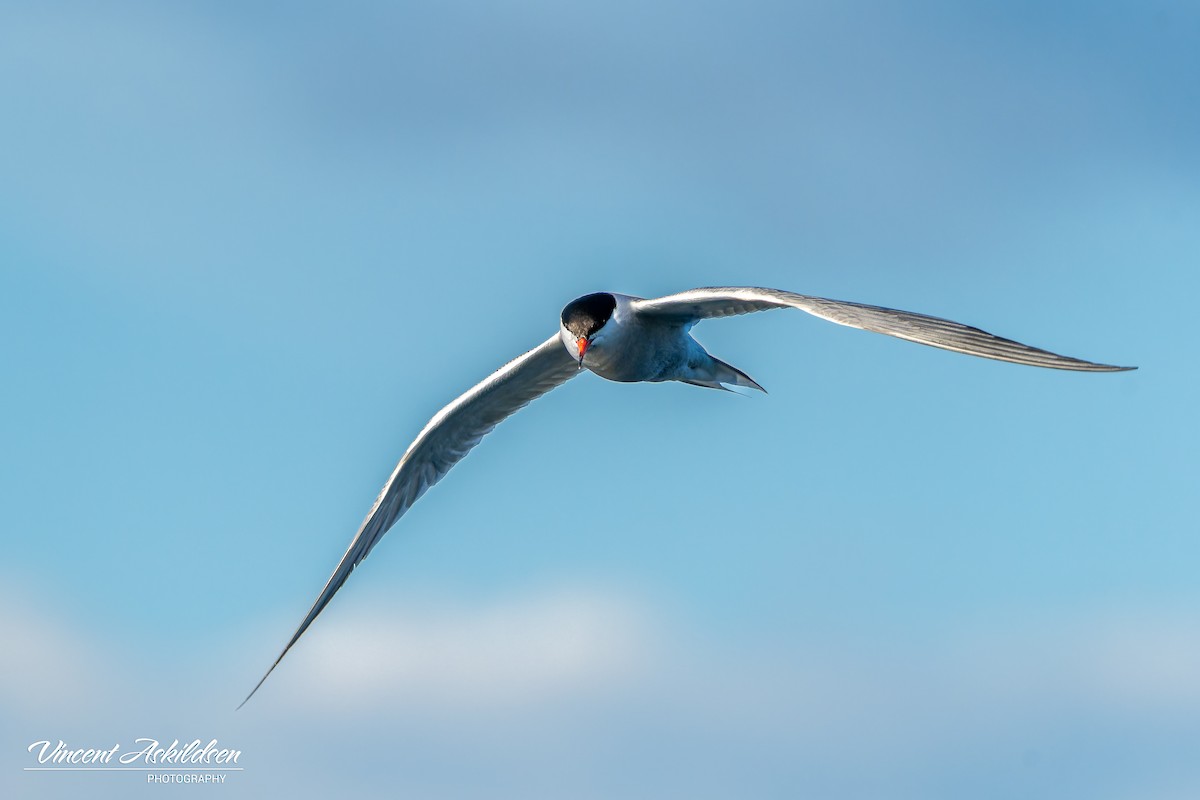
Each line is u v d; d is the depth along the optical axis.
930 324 10.59
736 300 12.31
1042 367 10.06
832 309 11.03
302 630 14.41
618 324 13.28
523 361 14.43
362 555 14.83
